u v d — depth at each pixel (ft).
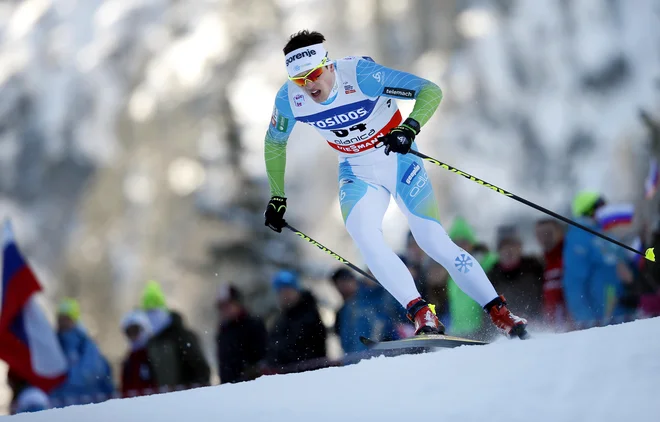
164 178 205.16
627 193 145.48
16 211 223.92
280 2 219.00
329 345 77.61
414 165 45.29
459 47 213.87
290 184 195.11
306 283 173.99
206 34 219.61
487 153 199.00
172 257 194.59
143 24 234.79
